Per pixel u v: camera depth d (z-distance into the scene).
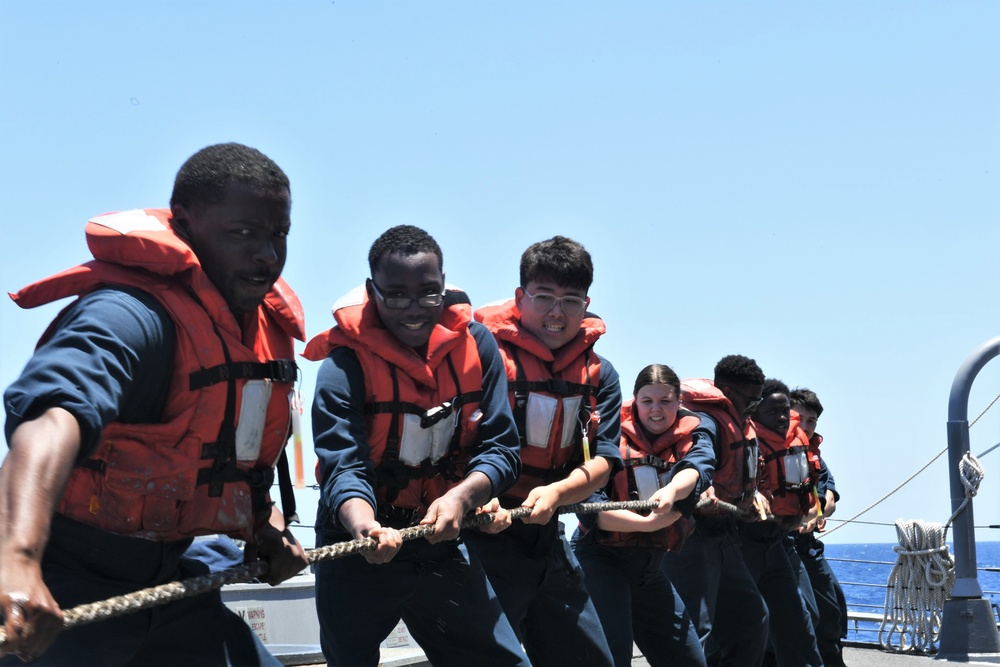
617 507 5.82
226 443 3.21
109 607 2.73
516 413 5.20
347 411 4.21
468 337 4.45
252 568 3.36
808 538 10.49
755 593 7.58
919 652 11.95
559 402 5.24
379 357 4.27
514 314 5.38
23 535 2.44
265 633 6.78
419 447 4.30
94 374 2.76
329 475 4.14
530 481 5.25
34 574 2.43
